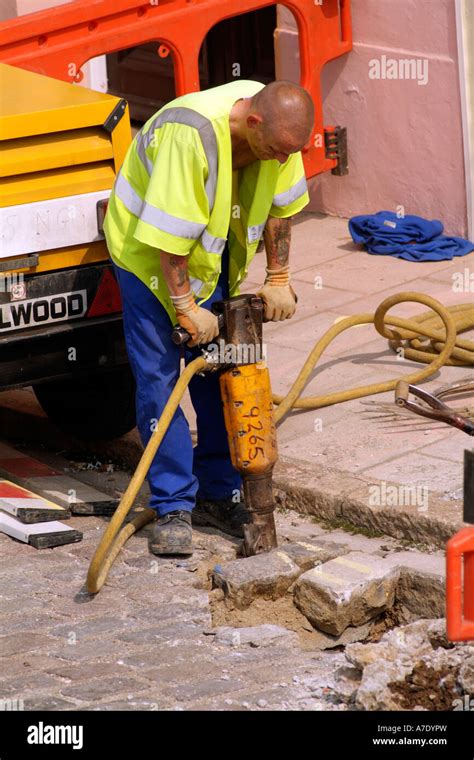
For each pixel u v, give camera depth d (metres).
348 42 21.53
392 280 19.64
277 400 15.52
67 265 13.18
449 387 15.34
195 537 13.28
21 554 12.84
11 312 12.91
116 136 13.21
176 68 19.78
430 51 20.48
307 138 11.27
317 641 11.98
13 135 12.55
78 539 13.08
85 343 13.55
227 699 9.95
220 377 12.47
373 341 17.52
